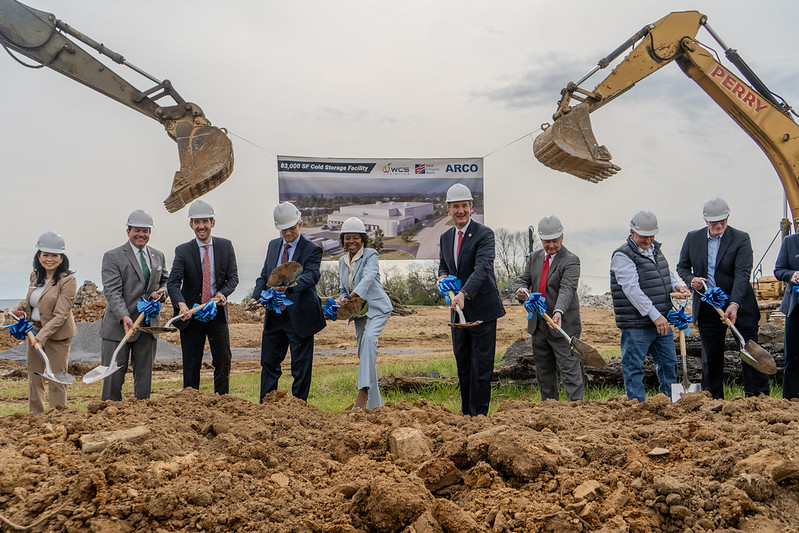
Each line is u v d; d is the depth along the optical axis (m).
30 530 2.92
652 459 3.72
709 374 7.41
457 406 8.65
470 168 16.38
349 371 13.27
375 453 3.88
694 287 7.24
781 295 15.90
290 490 3.32
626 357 6.89
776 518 3.15
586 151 12.82
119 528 2.94
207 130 12.63
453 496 3.48
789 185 13.07
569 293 6.88
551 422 4.30
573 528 3.06
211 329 6.77
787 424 4.06
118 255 6.70
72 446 3.62
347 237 6.85
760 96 13.05
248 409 4.59
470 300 6.23
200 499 3.12
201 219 6.82
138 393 6.70
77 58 12.57
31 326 5.97
